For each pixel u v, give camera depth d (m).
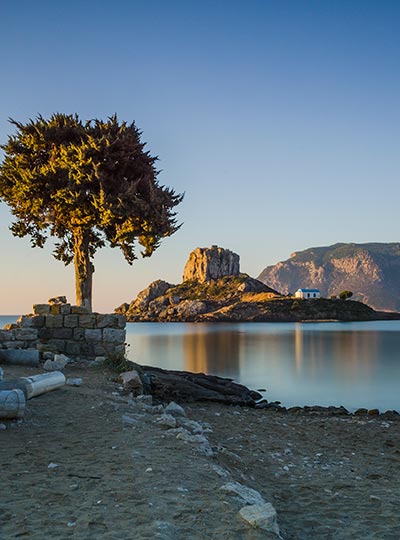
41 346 22.47
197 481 7.80
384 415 22.33
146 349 71.12
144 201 28.41
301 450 13.83
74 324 23.27
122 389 17.44
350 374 41.38
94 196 28.02
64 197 28.09
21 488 7.30
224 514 6.52
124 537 5.80
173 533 5.96
